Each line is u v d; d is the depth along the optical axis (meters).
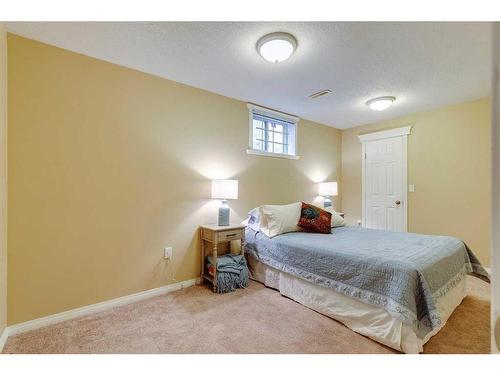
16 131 1.86
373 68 2.42
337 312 2.01
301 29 1.85
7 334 1.79
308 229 2.89
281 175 3.77
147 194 2.49
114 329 1.90
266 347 1.69
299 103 3.39
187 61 2.30
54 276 2.00
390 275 1.72
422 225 3.69
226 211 2.81
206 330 1.89
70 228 2.08
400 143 3.94
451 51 2.12
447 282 1.97
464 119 3.32
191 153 2.81
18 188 1.86
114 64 2.32
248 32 1.89
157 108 2.57
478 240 3.20
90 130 2.18
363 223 4.41
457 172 3.38
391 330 1.67
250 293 2.56
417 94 3.04
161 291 2.55
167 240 2.62
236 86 2.84
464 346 1.69
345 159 4.70
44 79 1.98
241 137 3.28
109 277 2.26
